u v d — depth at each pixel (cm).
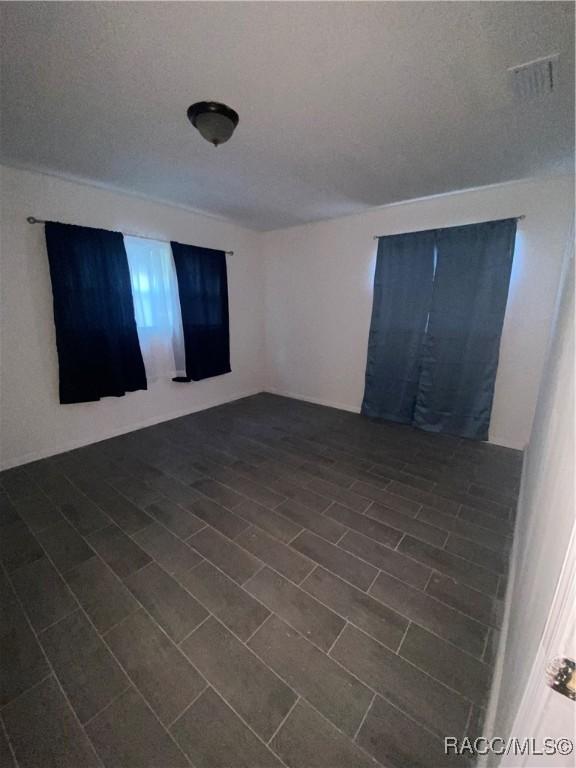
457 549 177
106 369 300
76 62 132
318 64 134
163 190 286
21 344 257
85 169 240
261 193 292
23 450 268
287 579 157
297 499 222
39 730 102
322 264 403
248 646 126
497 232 279
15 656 123
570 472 55
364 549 177
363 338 386
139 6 107
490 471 260
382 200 312
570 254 181
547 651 43
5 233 239
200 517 203
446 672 117
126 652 124
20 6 106
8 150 210
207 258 375
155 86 148
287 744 98
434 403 337
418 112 167
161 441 315
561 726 40
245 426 356
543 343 277
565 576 41
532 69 134
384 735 100
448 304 313
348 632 132
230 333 432
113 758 96
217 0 105
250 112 167
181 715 105
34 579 157
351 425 360
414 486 239
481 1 104
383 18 111
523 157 217
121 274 299
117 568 163
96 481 243
